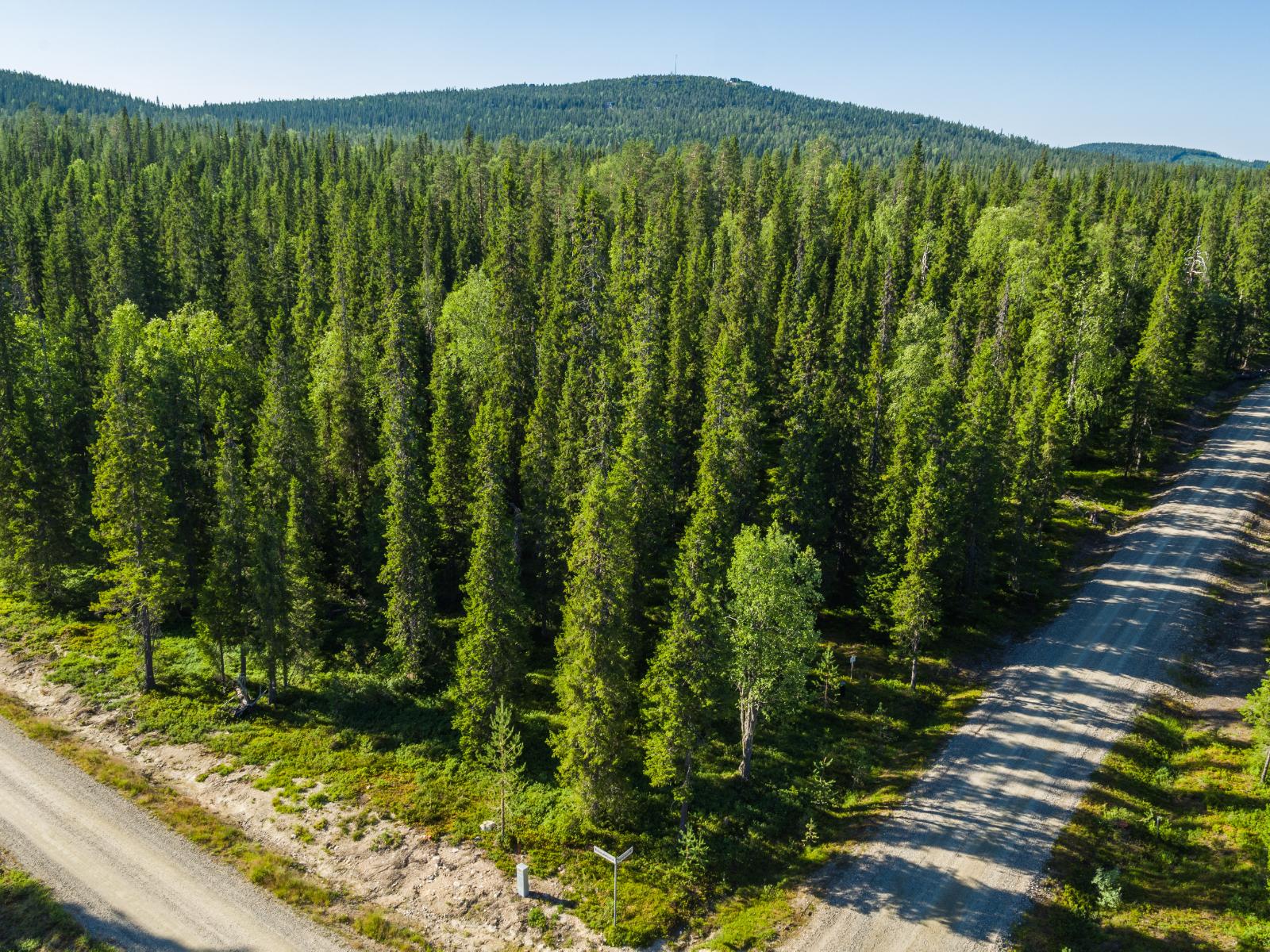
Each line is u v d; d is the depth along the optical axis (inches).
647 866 1406.3
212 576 1801.2
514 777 1574.8
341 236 3634.4
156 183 4948.3
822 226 3988.7
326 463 2324.1
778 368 2881.4
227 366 2605.8
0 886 1301.7
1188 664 1872.5
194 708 1809.8
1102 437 3085.6
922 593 1798.7
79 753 1636.3
